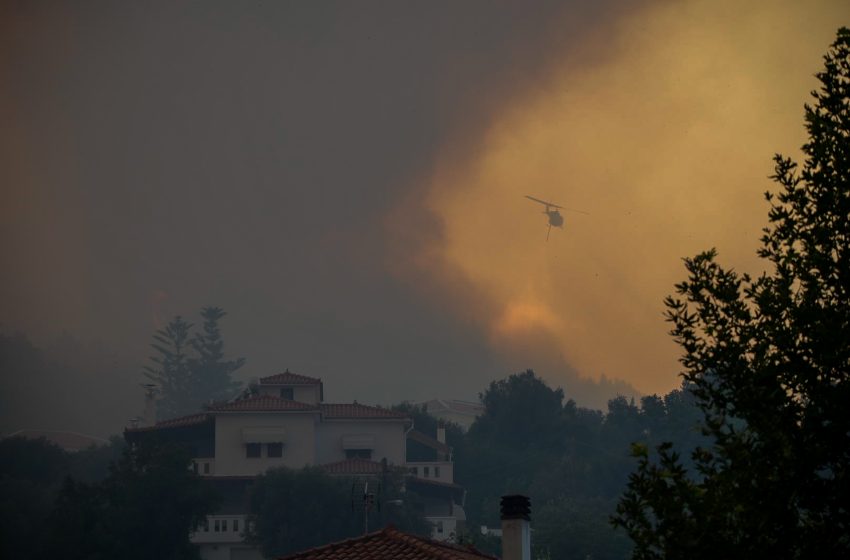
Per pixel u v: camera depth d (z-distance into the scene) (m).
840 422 33.03
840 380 33.94
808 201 36.94
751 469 33.06
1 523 169.25
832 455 33.41
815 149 37.22
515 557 54.66
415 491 181.88
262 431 180.38
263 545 158.00
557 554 151.88
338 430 189.38
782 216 37.19
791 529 32.12
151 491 153.62
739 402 34.53
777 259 37.03
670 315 36.72
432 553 57.19
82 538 149.38
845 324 34.16
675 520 31.98
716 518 31.62
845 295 35.06
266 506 159.12
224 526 164.38
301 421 182.00
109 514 151.50
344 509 159.75
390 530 60.47
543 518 168.00
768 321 35.53
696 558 31.14
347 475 170.38
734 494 32.66
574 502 190.75
